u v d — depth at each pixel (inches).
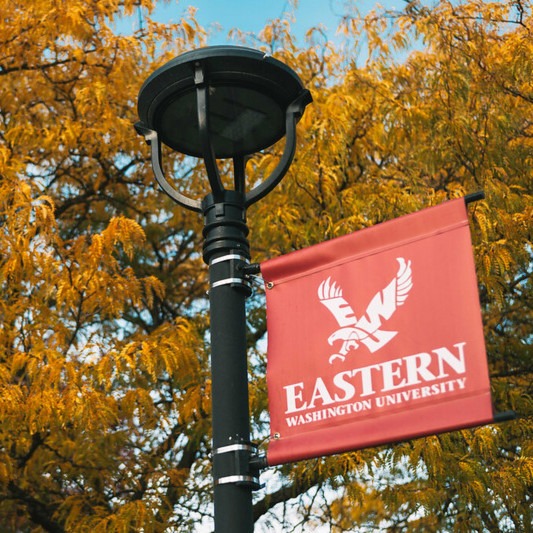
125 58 464.8
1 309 377.1
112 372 351.3
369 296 217.0
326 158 424.5
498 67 436.1
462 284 206.1
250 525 212.7
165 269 554.3
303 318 224.1
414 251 215.0
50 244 369.4
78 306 373.4
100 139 458.3
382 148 458.3
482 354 197.6
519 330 456.8
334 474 368.2
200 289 553.0
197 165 489.7
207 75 238.2
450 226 212.7
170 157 502.3
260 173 434.9
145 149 484.4
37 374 344.8
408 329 208.4
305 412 214.2
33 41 450.3
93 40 467.2
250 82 239.8
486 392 193.6
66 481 425.4
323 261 226.8
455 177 462.6
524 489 367.6
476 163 430.6
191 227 520.4
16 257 353.7
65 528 376.5
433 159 424.8
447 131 418.6
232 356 227.9
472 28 444.5
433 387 200.4
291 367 220.2
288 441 213.3
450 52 437.4
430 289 209.5
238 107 245.6
